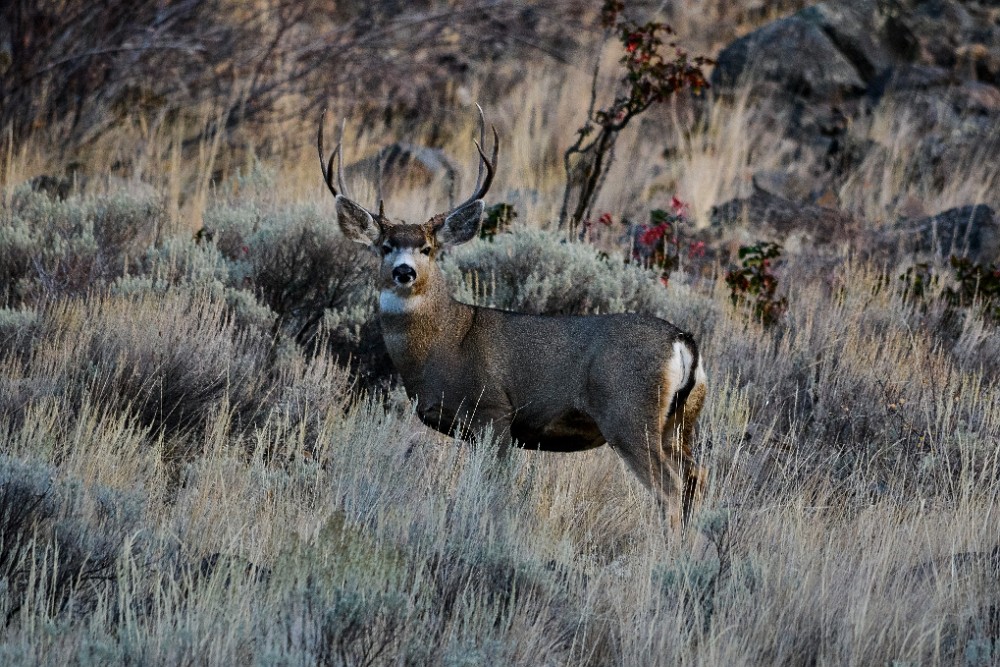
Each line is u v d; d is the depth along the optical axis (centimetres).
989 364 2689
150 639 1324
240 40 4325
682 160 4266
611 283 2614
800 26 4981
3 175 3462
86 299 2442
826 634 1502
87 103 4034
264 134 4303
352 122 4519
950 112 4762
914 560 1769
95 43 3997
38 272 2505
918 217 3825
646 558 1650
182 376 2089
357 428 2008
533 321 2000
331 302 2588
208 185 3666
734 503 1938
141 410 2025
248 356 2245
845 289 3006
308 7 4388
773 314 2834
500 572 1594
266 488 1791
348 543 1544
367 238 2055
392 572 1445
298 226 2633
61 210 2805
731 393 2355
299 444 1959
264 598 1463
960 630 1501
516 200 3719
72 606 1404
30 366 2131
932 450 2212
